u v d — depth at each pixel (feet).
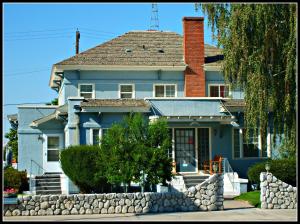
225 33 80.79
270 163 87.15
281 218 64.64
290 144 76.28
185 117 99.66
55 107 114.01
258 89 76.07
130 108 98.63
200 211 72.13
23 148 111.14
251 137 104.88
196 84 113.50
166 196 72.18
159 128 72.74
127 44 118.52
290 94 74.90
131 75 112.57
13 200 69.21
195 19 115.03
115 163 70.69
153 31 123.54
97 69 110.73
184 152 102.68
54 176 101.30
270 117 98.99
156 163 71.15
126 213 70.59
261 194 74.84
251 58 76.59
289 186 75.15
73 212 70.13
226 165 98.43
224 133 104.42
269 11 75.00
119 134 71.67
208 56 119.03
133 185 89.15
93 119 98.48
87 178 85.71
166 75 113.70
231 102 104.94
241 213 69.67
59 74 114.11
